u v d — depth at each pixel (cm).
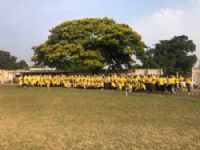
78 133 1353
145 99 2762
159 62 7269
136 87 3756
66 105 2338
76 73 5841
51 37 5612
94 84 4366
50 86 4956
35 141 1220
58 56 5259
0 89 4278
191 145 1141
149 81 3641
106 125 1525
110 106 2256
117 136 1292
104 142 1198
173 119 1678
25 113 1938
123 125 1523
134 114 1862
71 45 5244
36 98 2914
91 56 5212
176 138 1247
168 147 1118
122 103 2444
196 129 1415
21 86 5016
